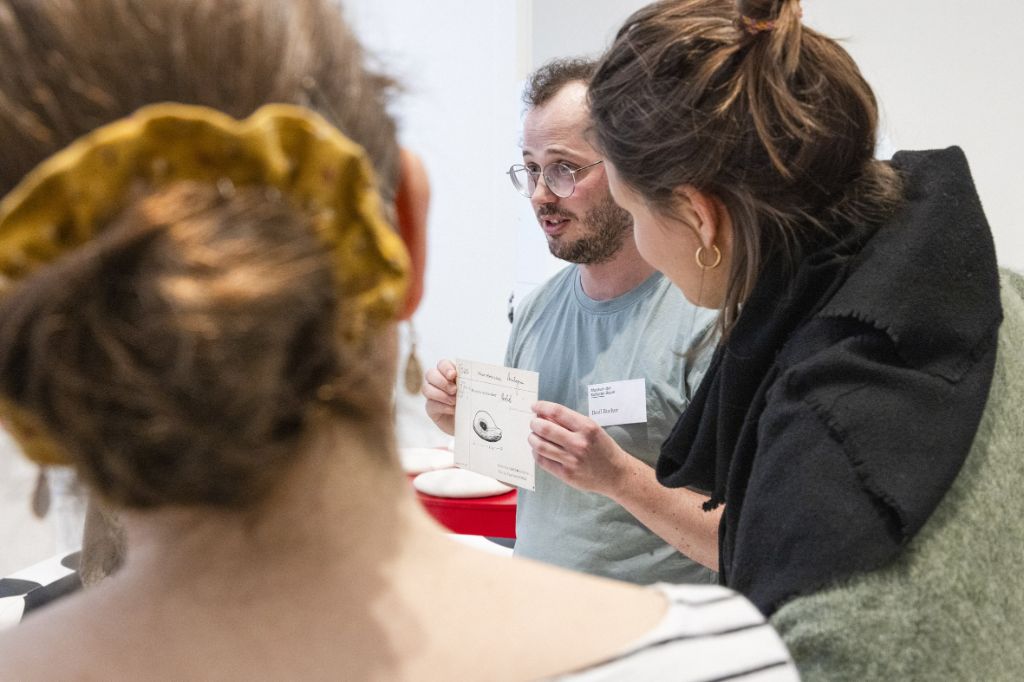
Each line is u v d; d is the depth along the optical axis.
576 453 1.60
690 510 1.57
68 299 0.30
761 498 0.79
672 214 0.98
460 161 2.81
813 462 0.76
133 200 0.31
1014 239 2.40
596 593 0.43
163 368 0.30
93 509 0.65
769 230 0.92
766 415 0.83
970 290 0.83
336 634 0.38
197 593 0.38
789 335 0.91
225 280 0.30
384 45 0.51
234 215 0.31
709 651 0.43
